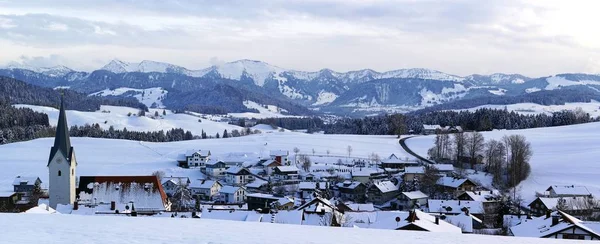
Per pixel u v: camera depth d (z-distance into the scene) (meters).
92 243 33.47
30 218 43.78
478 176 191.88
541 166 198.00
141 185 114.69
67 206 98.69
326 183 175.75
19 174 191.12
